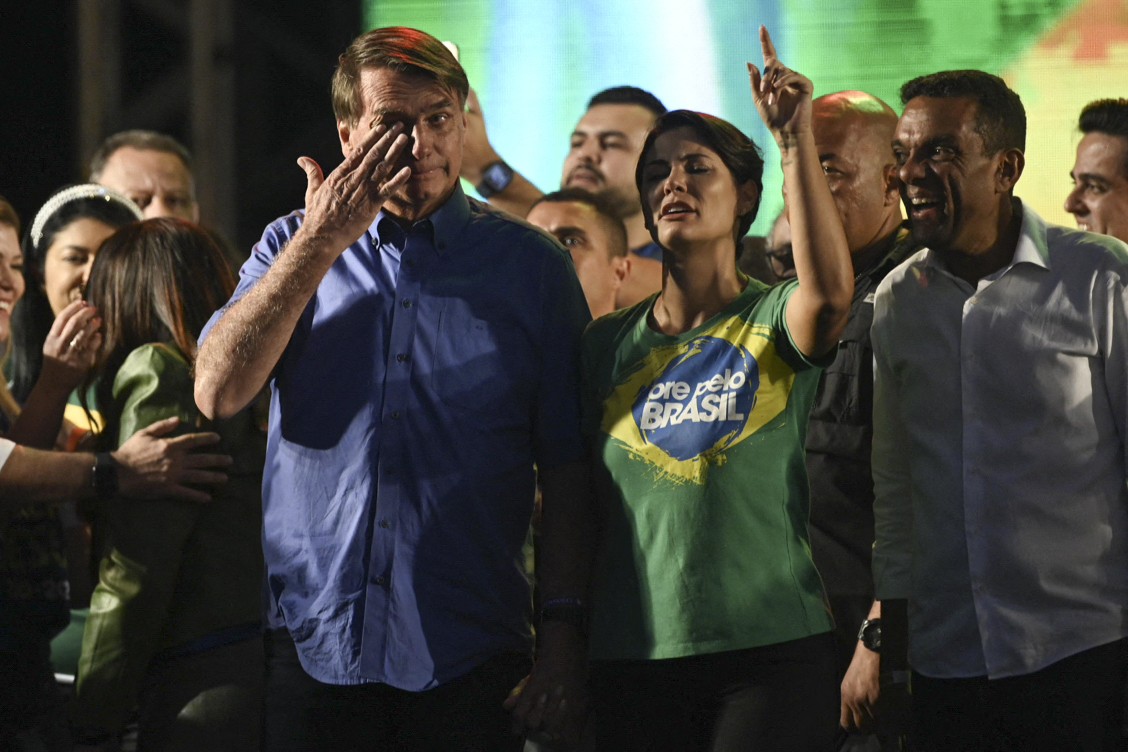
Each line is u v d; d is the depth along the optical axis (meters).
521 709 9.30
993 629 9.37
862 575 11.12
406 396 9.32
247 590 10.62
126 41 21.62
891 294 9.94
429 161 9.27
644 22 17.05
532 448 9.70
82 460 10.35
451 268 9.52
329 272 9.55
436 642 9.18
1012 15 16.14
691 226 9.38
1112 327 9.21
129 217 14.41
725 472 9.09
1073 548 9.28
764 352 9.21
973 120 9.41
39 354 14.52
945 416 9.66
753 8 16.81
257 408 10.87
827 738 8.98
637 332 9.61
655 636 9.09
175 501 10.39
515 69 17.38
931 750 9.82
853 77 16.62
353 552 9.21
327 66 20.66
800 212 8.87
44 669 11.80
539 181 17.34
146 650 10.34
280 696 9.34
